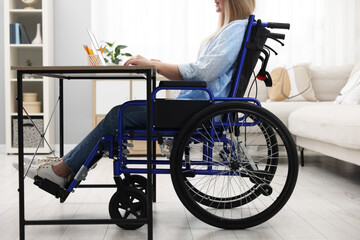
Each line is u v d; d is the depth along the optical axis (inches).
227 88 67.6
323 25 169.9
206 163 65.7
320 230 62.9
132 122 62.5
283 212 73.5
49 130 159.5
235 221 61.6
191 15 166.6
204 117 59.6
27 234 60.7
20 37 156.2
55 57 168.2
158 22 166.4
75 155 62.6
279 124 61.1
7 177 107.5
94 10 164.9
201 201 71.5
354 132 83.9
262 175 68.0
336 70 159.0
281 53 169.5
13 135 156.6
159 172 61.7
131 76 73.0
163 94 146.9
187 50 167.2
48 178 62.6
